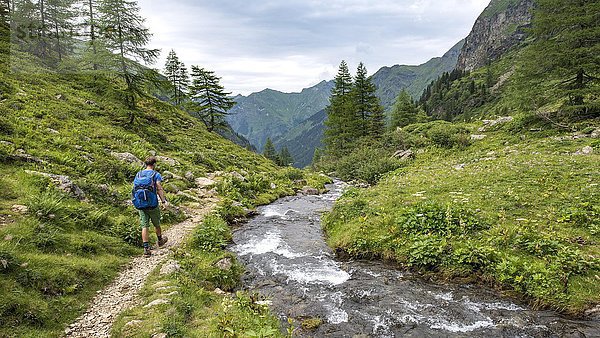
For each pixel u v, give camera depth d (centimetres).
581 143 2470
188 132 4959
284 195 2864
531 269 962
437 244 1160
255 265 1248
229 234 1559
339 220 1627
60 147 1920
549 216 1228
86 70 3769
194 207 1859
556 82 3303
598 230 1099
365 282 1077
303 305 934
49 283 742
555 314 841
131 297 814
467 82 18425
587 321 804
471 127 4469
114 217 1304
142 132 3500
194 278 985
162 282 895
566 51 3023
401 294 983
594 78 3106
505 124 3934
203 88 5966
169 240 1301
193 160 3228
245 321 755
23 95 2883
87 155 1966
